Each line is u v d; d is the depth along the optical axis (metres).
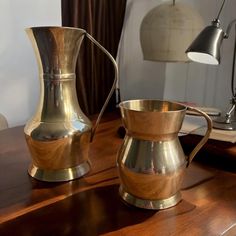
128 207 0.53
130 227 0.48
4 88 1.22
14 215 0.51
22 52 1.24
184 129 0.85
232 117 0.97
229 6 1.38
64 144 0.60
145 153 0.50
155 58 1.32
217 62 0.80
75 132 0.61
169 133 0.50
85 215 0.51
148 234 0.46
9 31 1.18
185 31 1.23
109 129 1.02
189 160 0.55
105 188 0.61
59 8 1.33
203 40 0.78
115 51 1.68
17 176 0.66
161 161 0.50
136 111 0.48
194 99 1.62
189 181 0.65
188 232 0.47
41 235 0.46
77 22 1.40
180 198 0.56
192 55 0.85
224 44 1.41
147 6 1.67
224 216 0.51
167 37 1.25
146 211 0.52
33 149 0.62
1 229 0.47
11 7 1.17
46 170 0.64
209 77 1.54
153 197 0.52
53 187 0.61
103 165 0.72
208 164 0.75
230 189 0.62
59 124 0.60
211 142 0.81
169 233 0.46
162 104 0.58
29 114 1.33
